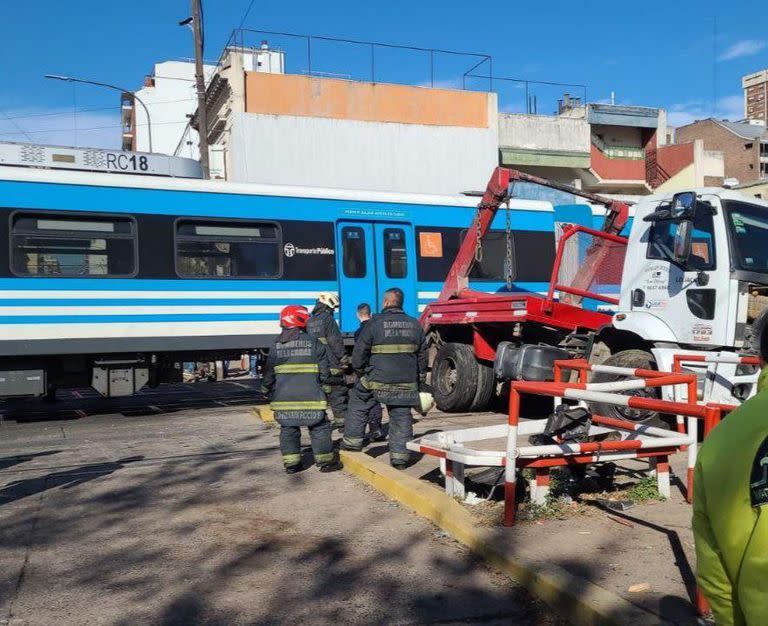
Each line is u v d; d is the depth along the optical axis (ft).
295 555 16.66
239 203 41.19
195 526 18.85
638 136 115.24
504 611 13.52
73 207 37.29
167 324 39.01
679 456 24.27
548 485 18.43
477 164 93.15
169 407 43.57
